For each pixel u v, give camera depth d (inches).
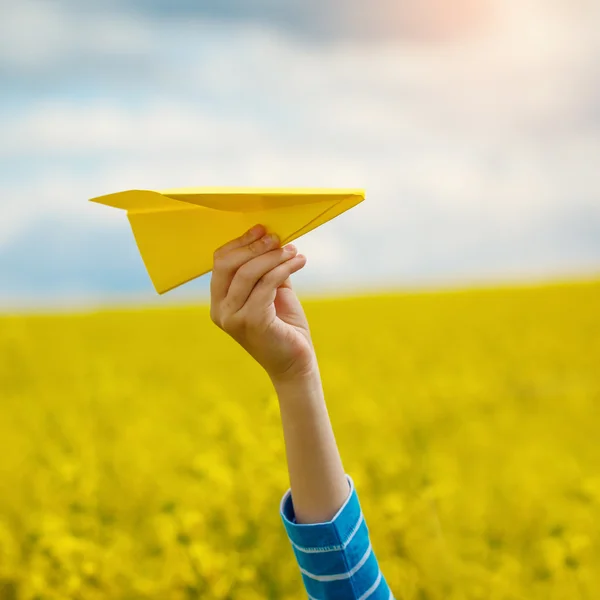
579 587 138.9
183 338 671.8
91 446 244.8
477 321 711.1
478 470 239.8
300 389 61.9
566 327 653.9
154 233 58.2
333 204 53.9
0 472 229.5
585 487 168.4
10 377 505.4
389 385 412.2
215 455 176.9
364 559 62.9
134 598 143.7
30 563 155.3
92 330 707.4
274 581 145.5
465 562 154.3
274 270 56.9
